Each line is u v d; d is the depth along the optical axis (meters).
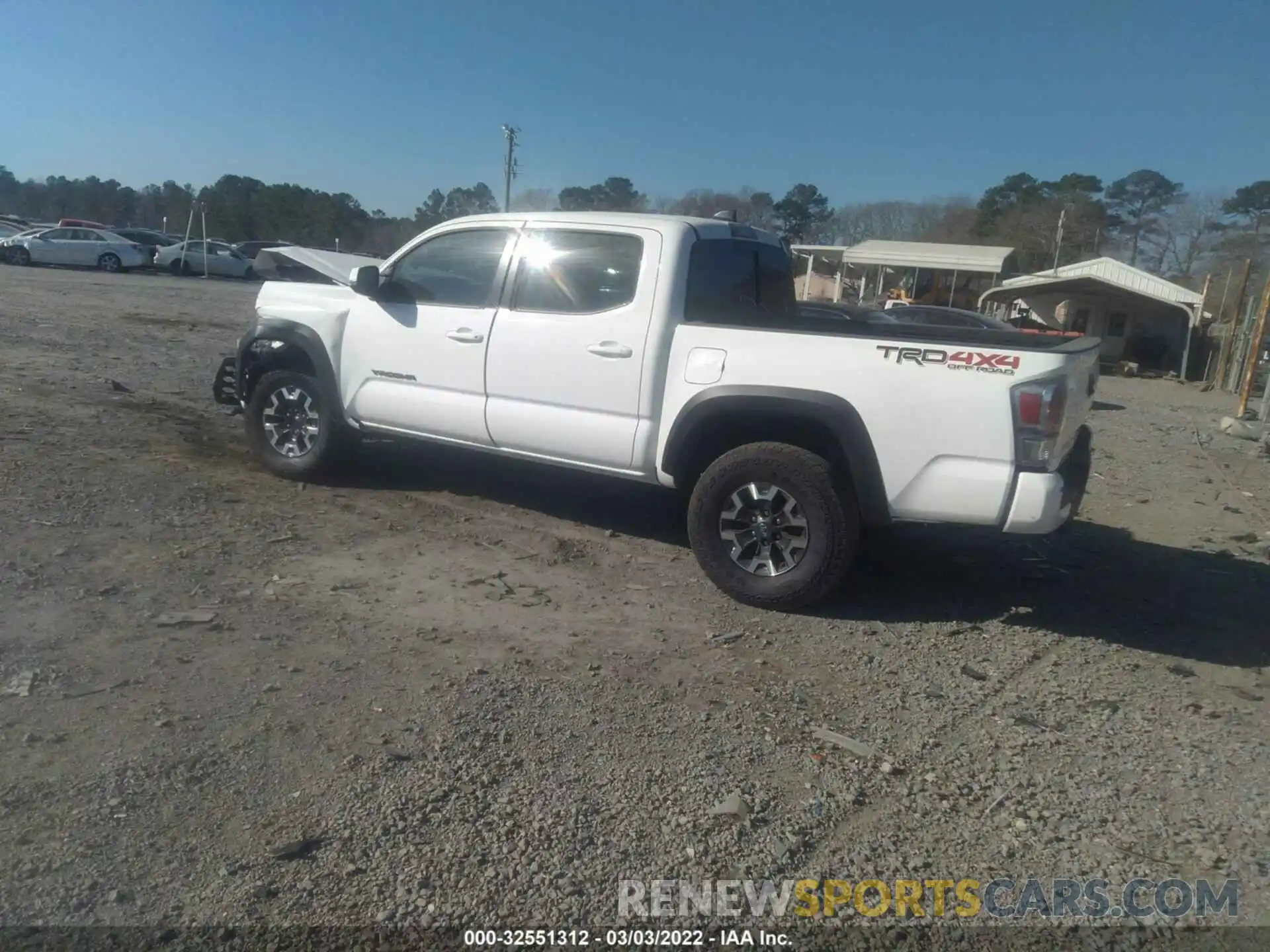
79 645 4.41
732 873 3.23
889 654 5.07
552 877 3.14
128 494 6.59
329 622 4.91
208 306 23.69
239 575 5.41
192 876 3.02
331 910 2.93
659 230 5.89
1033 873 3.33
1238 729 4.44
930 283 40.84
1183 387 27.47
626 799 3.58
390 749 3.78
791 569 5.45
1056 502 5.02
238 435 8.80
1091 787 3.89
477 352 6.41
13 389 9.62
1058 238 53.41
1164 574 6.76
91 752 3.60
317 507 6.81
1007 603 5.95
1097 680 4.91
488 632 4.96
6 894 2.88
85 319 17.27
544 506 7.26
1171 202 73.75
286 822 3.30
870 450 5.20
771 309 6.99
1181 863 3.44
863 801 3.69
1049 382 4.93
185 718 3.88
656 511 7.33
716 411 5.51
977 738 4.23
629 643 4.97
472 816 3.41
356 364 7.00
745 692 4.50
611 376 5.88
